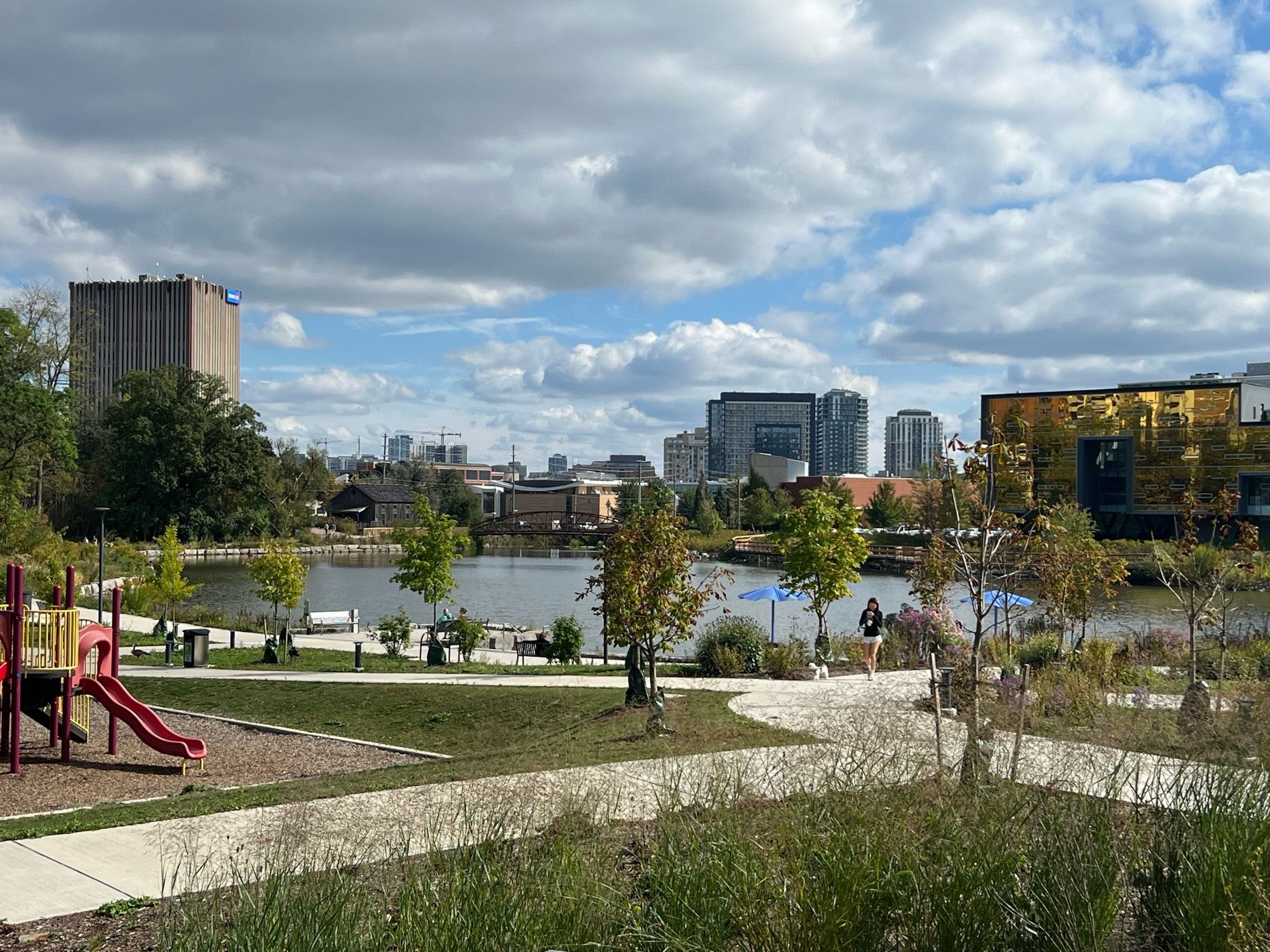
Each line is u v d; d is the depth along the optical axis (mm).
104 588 54688
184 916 5988
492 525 129625
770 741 12570
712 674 24125
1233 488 84062
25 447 67500
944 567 11562
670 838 6414
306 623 41969
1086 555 22875
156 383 103062
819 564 30297
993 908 5543
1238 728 7438
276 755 17547
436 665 29797
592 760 11523
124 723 20406
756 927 5656
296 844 6398
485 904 5777
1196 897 5781
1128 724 7824
